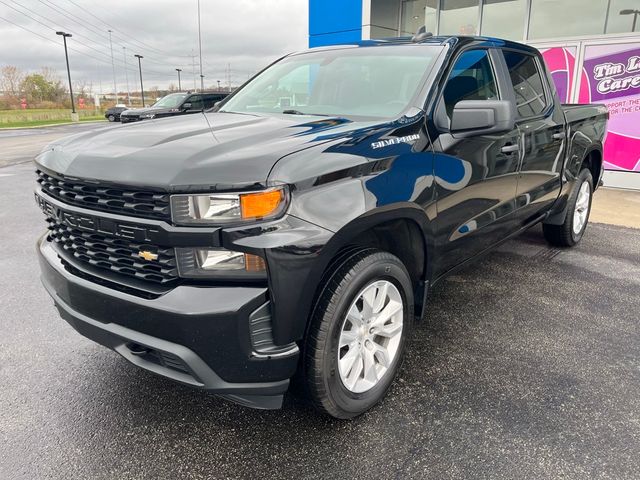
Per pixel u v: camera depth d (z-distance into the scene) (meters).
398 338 2.71
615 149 8.59
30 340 3.38
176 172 2.00
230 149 2.17
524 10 9.55
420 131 2.71
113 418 2.57
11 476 2.17
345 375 2.42
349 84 3.27
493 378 2.93
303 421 2.55
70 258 2.46
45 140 21.91
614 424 2.51
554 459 2.27
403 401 2.70
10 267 4.80
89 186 2.21
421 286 2.96
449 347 3.29
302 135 2.38
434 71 2.99
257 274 1.99
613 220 6.66
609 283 4.43
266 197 1.96
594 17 8.83
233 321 1.98
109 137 2.58
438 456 2.29
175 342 2.03
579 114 4.88
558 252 5.30
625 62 8.19
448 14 10.63
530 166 3.89
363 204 2.25
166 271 2.06
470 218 3.19
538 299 4.07
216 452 2.33
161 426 2.51
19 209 7.38
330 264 2.31
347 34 11.16
